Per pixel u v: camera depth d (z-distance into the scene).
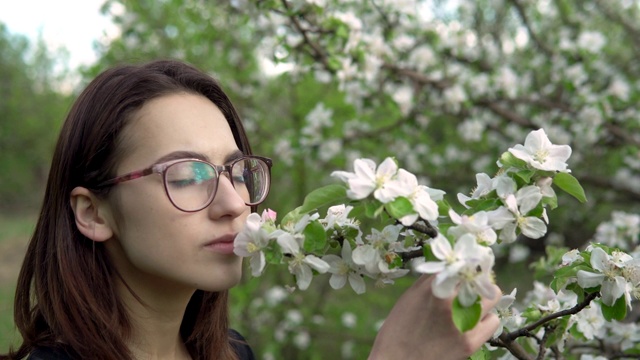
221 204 1.09
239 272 1.11
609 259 1.15
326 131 3.87
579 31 4.74
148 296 1.20
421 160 4.79
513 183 1.07
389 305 4.75
